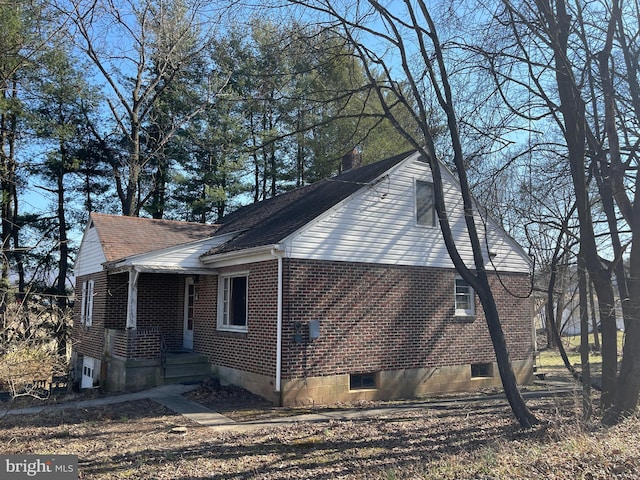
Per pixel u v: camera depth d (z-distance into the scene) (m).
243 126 28.61
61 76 23.44
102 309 17.05
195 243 15.40
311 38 10.64
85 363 18.67
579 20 9.49
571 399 12.16
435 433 9.03
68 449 8.18
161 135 28.58
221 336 14.59
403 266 14.46
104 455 7.81
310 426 9.82
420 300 14.69
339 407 12.09
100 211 29.09
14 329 9.19
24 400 12.84
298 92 15.38
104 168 28.58
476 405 12.34
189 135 27.88
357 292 13.46
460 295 15.94
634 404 8.55
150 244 17.22
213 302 15.30
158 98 28.52
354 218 13.66
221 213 32.03
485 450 7.07
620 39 9.35
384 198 14.34
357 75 15.42
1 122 24.50
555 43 8.81
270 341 12.41
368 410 11.74
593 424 8.54
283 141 29.27
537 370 20.11
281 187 32.28
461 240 15.87
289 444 8.36
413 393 14.16
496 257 16.61
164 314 17.36
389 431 9.28
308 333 12.45
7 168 24.33
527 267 17.36
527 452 6.85
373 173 15.20
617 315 11.26
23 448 8.27
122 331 14.80
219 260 14.66
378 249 14.01
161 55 25.86
